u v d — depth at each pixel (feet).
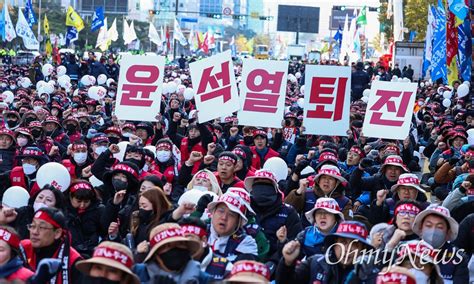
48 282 32.12
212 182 45.85
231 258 36.45
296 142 68.23
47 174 45.75
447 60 125.18
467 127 95.66
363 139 76.89
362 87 148.66
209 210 37.37
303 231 38.65
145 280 29.01
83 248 40.98
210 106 63.72
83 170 52.49
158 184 42.11
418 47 211.00
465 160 61.05
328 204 37.81
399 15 212.23
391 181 52.34
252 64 65.10
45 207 34.06
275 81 65.10
